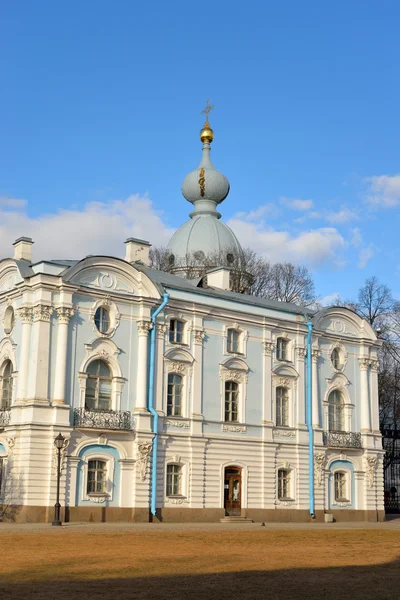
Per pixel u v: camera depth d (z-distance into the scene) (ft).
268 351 150.51
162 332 135.33
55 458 117.91
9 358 126.93
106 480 124.06
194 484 134.31
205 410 139.03
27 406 118.93
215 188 240.12
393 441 174.40
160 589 49.42
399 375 238.89
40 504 116.06
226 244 231.09
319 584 53.16
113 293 129.80
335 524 142.20
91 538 86.84
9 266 130.00
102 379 127.85
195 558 67.10
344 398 162.91
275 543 85.81
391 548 81.82
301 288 239.50
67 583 50.96
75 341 124.57
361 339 167.22
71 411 121.70
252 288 232.32
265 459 145.18
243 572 58.59
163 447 131.54
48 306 122.31
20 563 60.95
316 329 158.81
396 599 47.98
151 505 127.24
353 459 160.66
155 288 134.51
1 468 122.93
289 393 153.07
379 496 163.02
